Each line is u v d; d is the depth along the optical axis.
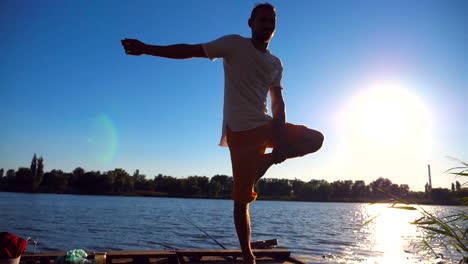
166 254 4.68
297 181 170.50
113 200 107.00
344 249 19.36
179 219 42.41
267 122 2.95
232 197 3.03
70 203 75.31
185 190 163.25
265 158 2.98
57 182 150.12
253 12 2.95
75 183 152.25
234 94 2.90
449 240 2.35
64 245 18.16
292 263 4.56
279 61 3.12
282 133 2.94
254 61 2.86
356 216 65.81
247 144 2.89
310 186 167.50
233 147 2.94
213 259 4.74
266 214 62.56
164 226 32.47
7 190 146.62
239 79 2.86
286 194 171.25
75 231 25.33
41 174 150.25
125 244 19.48
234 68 2.86
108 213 49.19
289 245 20.95
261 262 4.61
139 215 47.69
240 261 4.63
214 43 2.79
